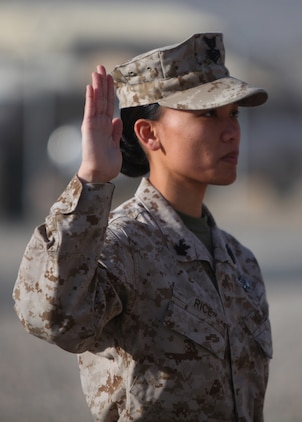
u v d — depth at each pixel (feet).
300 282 91.09
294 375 58.34
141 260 24.07
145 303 23.93
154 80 25.45
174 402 23.80
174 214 25.22
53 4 186.70
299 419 49.08
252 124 189.67
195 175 25.31
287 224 162.20
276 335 68.03
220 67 25.61
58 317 21.95
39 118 172.45
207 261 25.02
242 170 185.26
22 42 180.34
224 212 180.04
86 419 48.55
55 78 175.94
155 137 25.77
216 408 24.20
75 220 22.08
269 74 196.75
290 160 189.57
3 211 167.94
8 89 172.35
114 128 23.40
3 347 64.34
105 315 22.97
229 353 24.67
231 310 25.04
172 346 23.84
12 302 78.84
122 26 184.75
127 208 25.40
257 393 25.31
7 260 102.58
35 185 169.68
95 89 23.13
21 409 49.60
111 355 24.32
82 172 22.75
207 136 25.05
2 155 168.35
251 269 26.89
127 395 23.98
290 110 194.49
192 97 24.97
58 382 55.67
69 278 21.97
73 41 181.16
